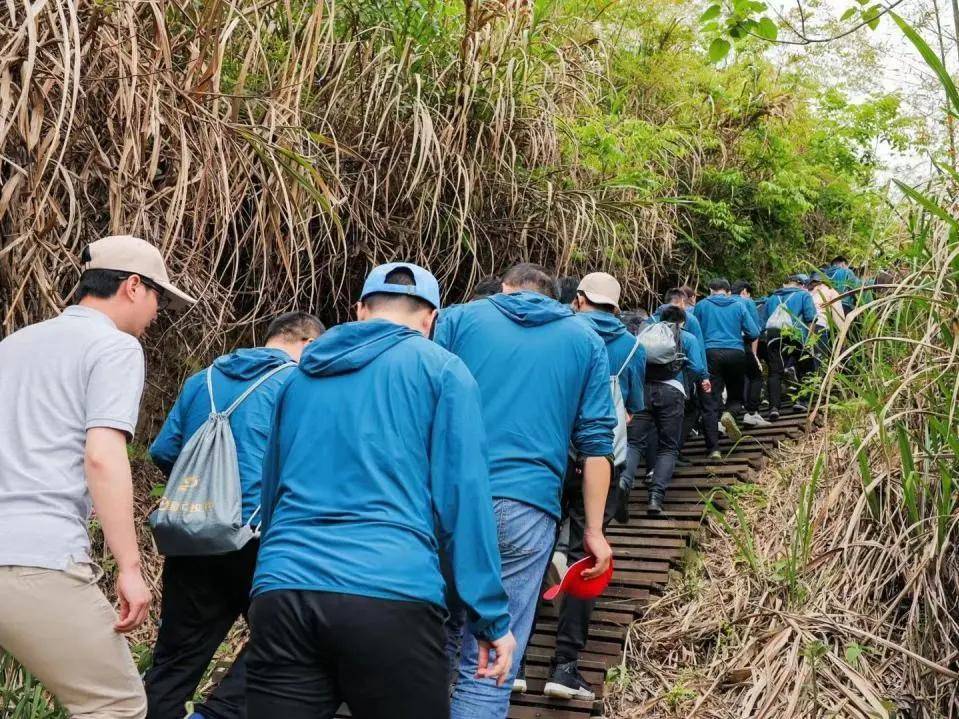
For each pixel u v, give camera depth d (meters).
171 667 3.26
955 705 3.44
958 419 3.66
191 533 3.06
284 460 2.29
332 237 6.06
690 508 6.15
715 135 10.84
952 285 3.79
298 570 2.05
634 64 10.57
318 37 4.91
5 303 3.76
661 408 6.11
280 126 4.84
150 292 2.65
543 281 3.34
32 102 3.60
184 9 4.56
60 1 3.35
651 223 8.12
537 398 3.00
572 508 3.99
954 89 3.34
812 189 11.22
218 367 3.45
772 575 4.54
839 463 4.66
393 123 6.12
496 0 6.59
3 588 2.22
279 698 2.05
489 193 6.66
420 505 2.16
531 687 4.15
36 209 3.44
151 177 3.96
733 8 4.30
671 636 4.54
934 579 3.70
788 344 8.17
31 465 2.33
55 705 3.40
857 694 3.63
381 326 2.33
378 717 2.02
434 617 2.08
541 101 6.90
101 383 2.38
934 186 4.37
